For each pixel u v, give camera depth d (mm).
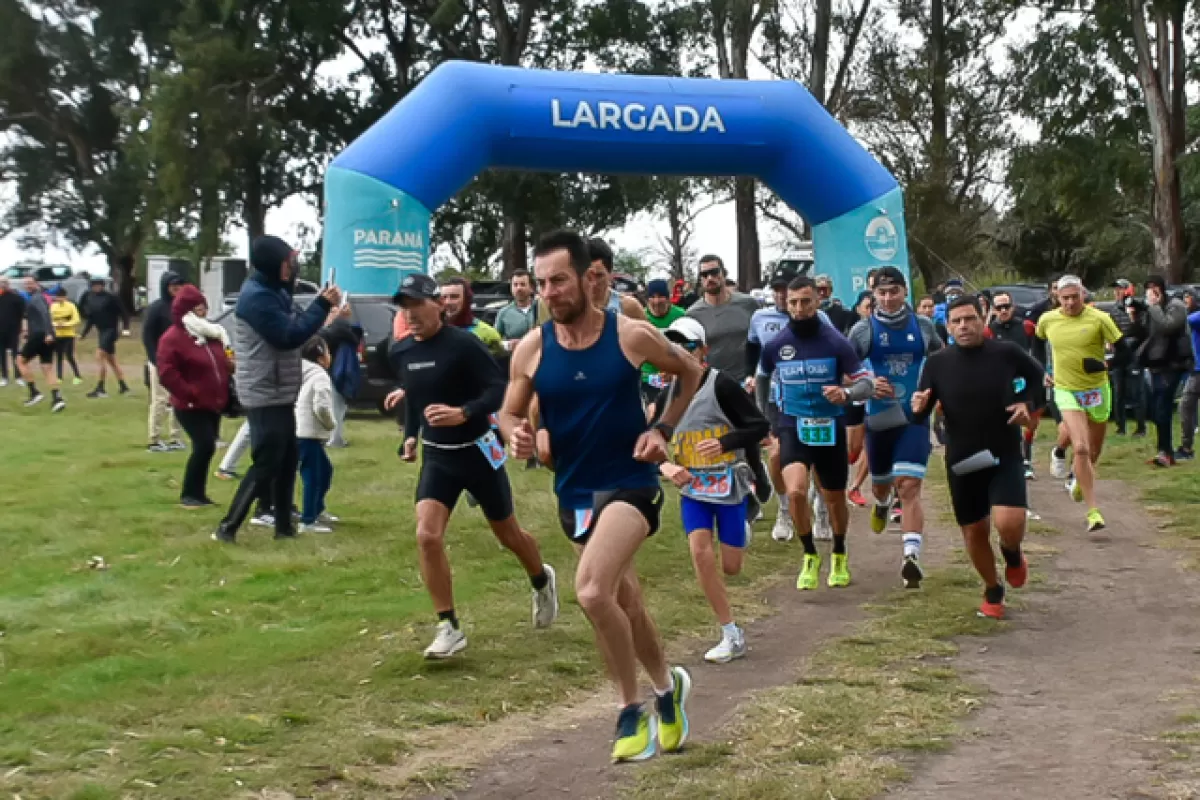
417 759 5301
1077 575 9242
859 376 8289
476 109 16750
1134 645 7238
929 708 5887
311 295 21922
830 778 4910
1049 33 33344
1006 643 7309
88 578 8453
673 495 12352
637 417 5117
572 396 5074
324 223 17000
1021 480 7660
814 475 9414
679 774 5055
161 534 9898
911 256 41219
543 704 6141
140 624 7320
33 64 45312
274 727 5590
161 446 14766
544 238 5004
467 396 6727
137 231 45875
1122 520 11555
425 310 6660
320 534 10039
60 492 11672
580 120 16922
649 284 11172
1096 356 10797
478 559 9414
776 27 39219
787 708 5875
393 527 10453
